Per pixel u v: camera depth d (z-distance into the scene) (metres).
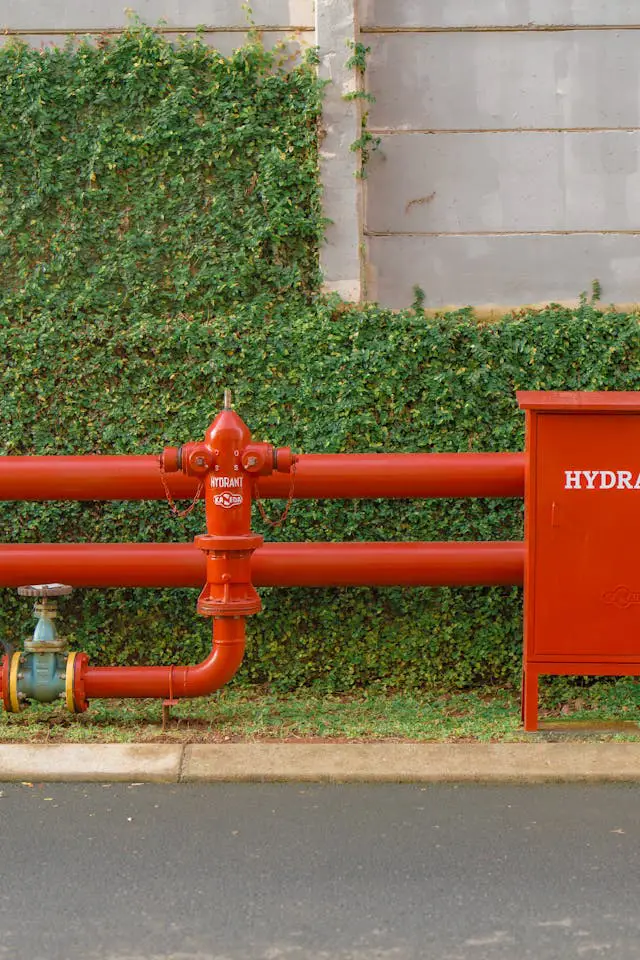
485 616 6.82
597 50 7.36
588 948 3.56
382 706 6.52
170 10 7.19
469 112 7.36
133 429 6.92
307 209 7.09
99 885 4.05
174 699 5.97
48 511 6.92
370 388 6.86
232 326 6.89
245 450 5.64
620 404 5.61
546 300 7.34
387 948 3.56
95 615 6.98
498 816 4.77
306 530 6.87
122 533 6.94
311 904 3.88
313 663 6.87
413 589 6.83
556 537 5.71
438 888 4.01
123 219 7.04
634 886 4.03
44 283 7.00
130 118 7.03
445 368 6.84
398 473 6.20
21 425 6.92
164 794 5.07
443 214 7.36
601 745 5.54
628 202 7.36
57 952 3.54
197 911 3.83
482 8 7.34
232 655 5.81
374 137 7.33
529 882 4.07
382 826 4.65
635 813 4.80
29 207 6.99
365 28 7.32
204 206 7.04
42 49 7.07
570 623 5.73
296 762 5.34
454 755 5.43
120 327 6.95
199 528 6.89
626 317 6.82
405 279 7.34
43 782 5.24
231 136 6.98
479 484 6.19
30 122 7.01
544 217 7.36
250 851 4.38
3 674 5.79
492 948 3.56
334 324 6.86
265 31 7.19
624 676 6.69
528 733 5.82
